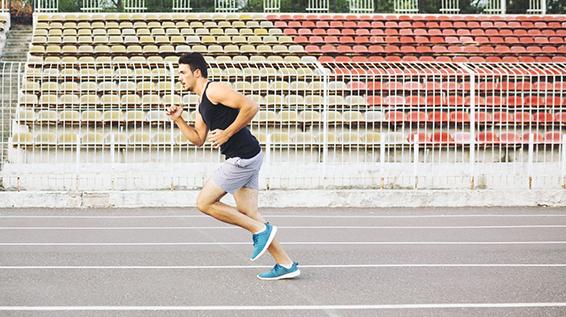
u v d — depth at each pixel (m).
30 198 15.02
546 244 10.43
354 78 21.47
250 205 7.65
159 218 13.38
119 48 23.03
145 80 20.95
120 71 21.11
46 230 11.82
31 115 19.62
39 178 16.09
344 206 15.36
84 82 20.83
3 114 18.86
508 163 18.34
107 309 6.49
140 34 24.31
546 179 16.62
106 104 19.56
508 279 7.85
